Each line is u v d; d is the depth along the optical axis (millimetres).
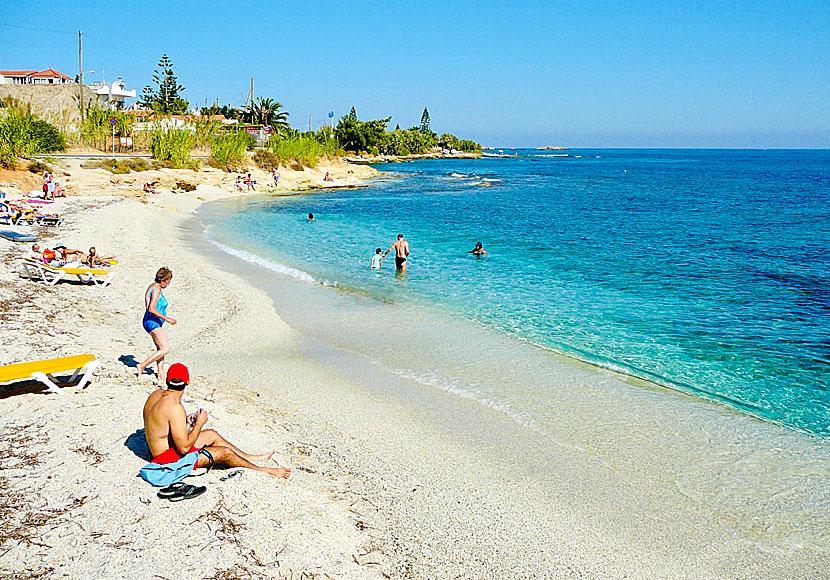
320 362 11875
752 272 21594
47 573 4875
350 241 28453
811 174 106688
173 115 85062
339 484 7148
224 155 62219
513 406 10016
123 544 5309
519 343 13359
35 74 88188
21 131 39938
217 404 9125
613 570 6082
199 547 5379
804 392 10805
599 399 10383
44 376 8266
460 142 197000
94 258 16625
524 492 7418
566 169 128875
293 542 5715
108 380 9242
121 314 13656
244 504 6164
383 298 17297
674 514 7105
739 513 7172
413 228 33531
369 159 137750
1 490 5992
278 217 37812
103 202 31531
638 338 13820
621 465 8180
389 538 6219
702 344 13430
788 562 6340
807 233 32375
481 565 5969
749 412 9969
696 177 97812
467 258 24172
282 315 15203
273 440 8078
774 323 15133
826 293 18312
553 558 6191
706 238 30344
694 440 8953
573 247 27141
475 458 8219
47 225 22812
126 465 6605
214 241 26844
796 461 8406
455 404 10039
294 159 77562
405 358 12266
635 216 40844
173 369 6297
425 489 7332
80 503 5855
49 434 7273
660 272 21531
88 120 61625
